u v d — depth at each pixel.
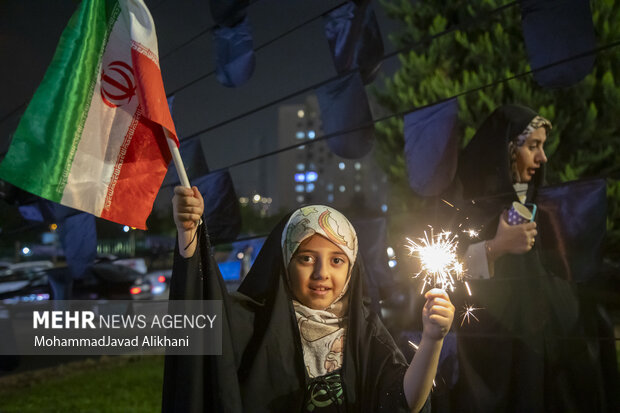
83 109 2.17
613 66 6.40
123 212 2.19
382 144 7.81
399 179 7.54
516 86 6.39
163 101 2.11
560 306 3.12
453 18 7.17
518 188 3.35
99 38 2.22
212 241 4.09
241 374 2.12
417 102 7.08
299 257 2.18
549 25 2.73
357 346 2.17
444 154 3.22
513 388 3.07
